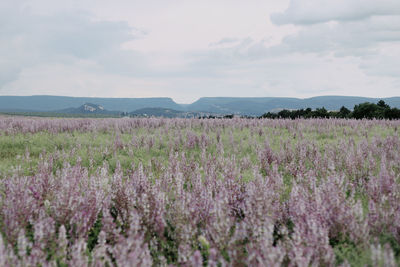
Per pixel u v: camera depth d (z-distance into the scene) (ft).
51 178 18.02
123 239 10.32
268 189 15.80
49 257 11.64
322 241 11.02
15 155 32.22
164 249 12.72
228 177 18.79
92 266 10.39
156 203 14.25
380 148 30.04
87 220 12.76
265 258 9.52
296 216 13.80
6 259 9.65
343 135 44.93
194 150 35.19
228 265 9.68
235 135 45.29
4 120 60.64
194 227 12.60
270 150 29.09
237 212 15.40
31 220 13.26
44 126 53.42
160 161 27.50
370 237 12.29
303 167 23.07
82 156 31.07
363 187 18.70
